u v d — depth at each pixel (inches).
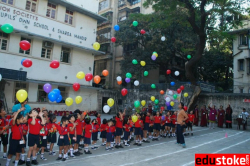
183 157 268.4
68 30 738.8
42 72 668.7
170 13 546.3
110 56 1079.0
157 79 1055.0
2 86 583.2
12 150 211.8
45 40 674.8
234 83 891.4
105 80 1101.1
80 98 338.6
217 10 491.2
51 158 258.1
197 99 677.3
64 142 248.8
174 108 765.9
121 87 996.6
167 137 433.7
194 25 534.0
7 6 584.4
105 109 328.5
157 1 533.0
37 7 658.2
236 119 642.8
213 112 580.1
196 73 957.8
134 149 315.6
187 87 752.3
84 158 260.2
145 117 379.9
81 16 787.4
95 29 839.1
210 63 1008.2
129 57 894.4
